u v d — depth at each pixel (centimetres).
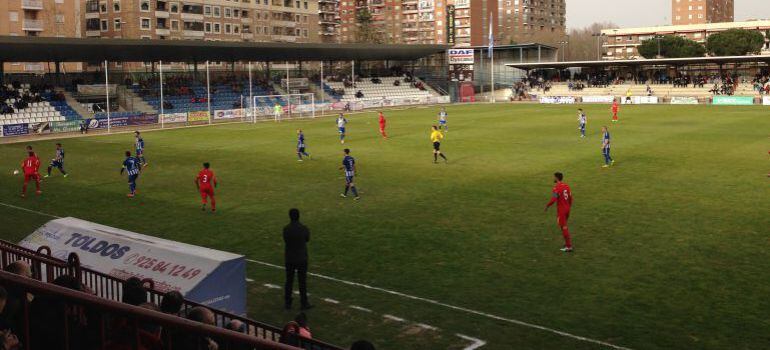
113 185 3109
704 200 2512
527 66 10819
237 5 13838
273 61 9256
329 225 2238
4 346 448
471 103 10269
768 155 3728
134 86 7794
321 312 1440
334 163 3728
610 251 1853
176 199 2745
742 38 13712
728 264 1703
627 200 2538
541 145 4412
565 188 1842
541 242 1966
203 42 6981
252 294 1570
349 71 10956
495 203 2534
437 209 2450
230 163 3791
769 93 9225
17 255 1167
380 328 1339
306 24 15688
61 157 3375
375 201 2628
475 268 1723
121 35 12156
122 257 1374
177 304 701
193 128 6312
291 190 2906
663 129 5412
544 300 1473
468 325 1340
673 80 10438
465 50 10231
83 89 7162
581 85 10781
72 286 667
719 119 6347
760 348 1188
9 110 6303
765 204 2414
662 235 2012
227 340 457
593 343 1230
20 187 3105
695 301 1441
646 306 1418
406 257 1838
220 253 1305
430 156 3944
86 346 560
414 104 9812
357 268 1747
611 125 5878
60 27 10388
